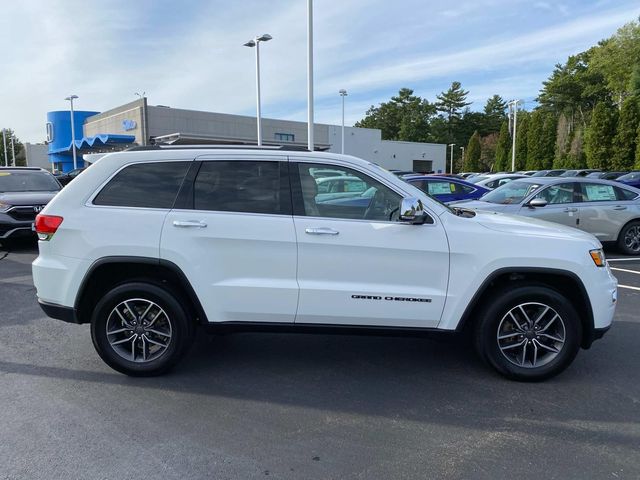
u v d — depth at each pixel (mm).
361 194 4223
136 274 4316
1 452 3156
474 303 4090
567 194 9898
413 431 3441
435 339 4211
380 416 3652
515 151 57469
